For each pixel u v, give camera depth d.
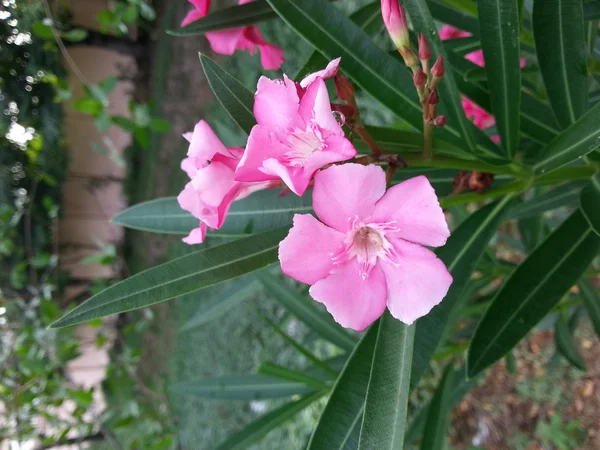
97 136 1.03
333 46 0.17
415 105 0.17
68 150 0.98
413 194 0.13
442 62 0.14
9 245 0.73
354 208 0.13
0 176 0.83
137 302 0.15
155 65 0.95
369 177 0.13
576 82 0.17
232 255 0.16
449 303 0.16
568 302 0.28
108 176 1.04
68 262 1.03
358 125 0.14
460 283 0.16
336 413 0.15
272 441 0.63
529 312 0.16
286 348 0.65
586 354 0.46
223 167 0.14
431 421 0.21
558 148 0.15
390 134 0.16
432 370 0.52
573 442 0.44
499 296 0.17
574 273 0.16
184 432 0.81
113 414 0.68
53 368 0.57
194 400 0.79
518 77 0.16
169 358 0.90
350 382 0.15
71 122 0.99
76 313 0.15
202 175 0.14
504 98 0.17
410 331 0.14
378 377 0.14
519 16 0.17
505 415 0.50
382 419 0.13
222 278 0.16
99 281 0.78
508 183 0.17
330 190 0.13
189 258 0.15
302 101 0.13
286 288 0.29
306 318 0.29
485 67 0.17
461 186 0.17
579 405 0.45
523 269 0.17
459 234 0.17
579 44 0.16
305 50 0.56
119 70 0.97
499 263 0.30
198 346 0.81
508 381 0.51
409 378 0.13
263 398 0.28
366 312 0.13
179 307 0.87
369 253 0.14
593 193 0.16
